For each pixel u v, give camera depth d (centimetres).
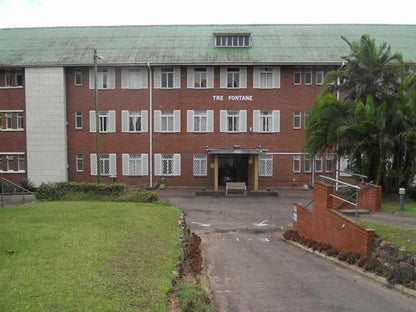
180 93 3073
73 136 3122
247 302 615
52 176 3094
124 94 3083
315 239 1211
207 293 623
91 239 827
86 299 489
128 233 934
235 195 2775
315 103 1845
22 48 3222
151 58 3036
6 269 592
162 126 3111
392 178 1666
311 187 3070
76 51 3155
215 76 3058
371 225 972
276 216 2059
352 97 1903
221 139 3095
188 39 3325
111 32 3491
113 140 3114
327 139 1703
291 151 3089
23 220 1060
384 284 729
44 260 648
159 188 3080
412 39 3322
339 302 614
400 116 1557
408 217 1200
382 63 1888
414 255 739
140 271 641
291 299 630
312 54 3044
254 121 3078
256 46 3181
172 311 513
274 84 3056
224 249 1203
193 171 3123
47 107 3067
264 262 966
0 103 3128
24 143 3128
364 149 1664
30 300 477
